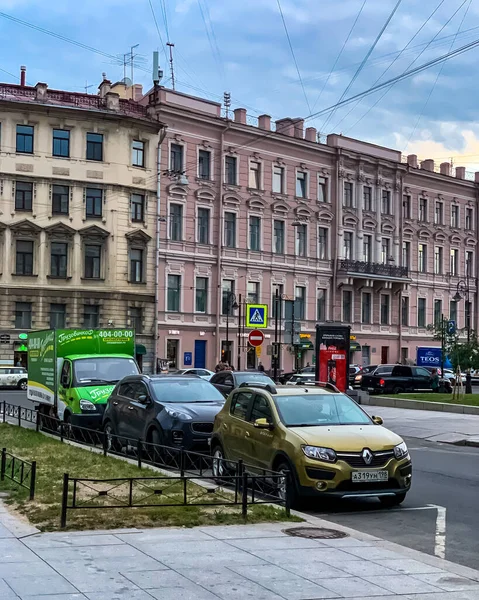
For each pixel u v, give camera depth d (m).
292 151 57.69
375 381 43.31
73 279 48.19
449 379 51.06
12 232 46.88
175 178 51.41
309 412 12.17
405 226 65.44
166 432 15.09
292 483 11.02
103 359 20.73
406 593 6.69
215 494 11.08
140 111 50.72
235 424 13.00
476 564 8.22
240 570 7.25
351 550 8.22
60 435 17.98
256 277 55.38
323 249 59.81
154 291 50.44
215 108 53.66
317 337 30.08
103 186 49.00
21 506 10.10
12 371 45.91
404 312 66.06
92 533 8.60
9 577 6.77
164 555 7.71
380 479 11.04
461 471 15.43
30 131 47.72
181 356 51.59
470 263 71.44
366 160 61.91
